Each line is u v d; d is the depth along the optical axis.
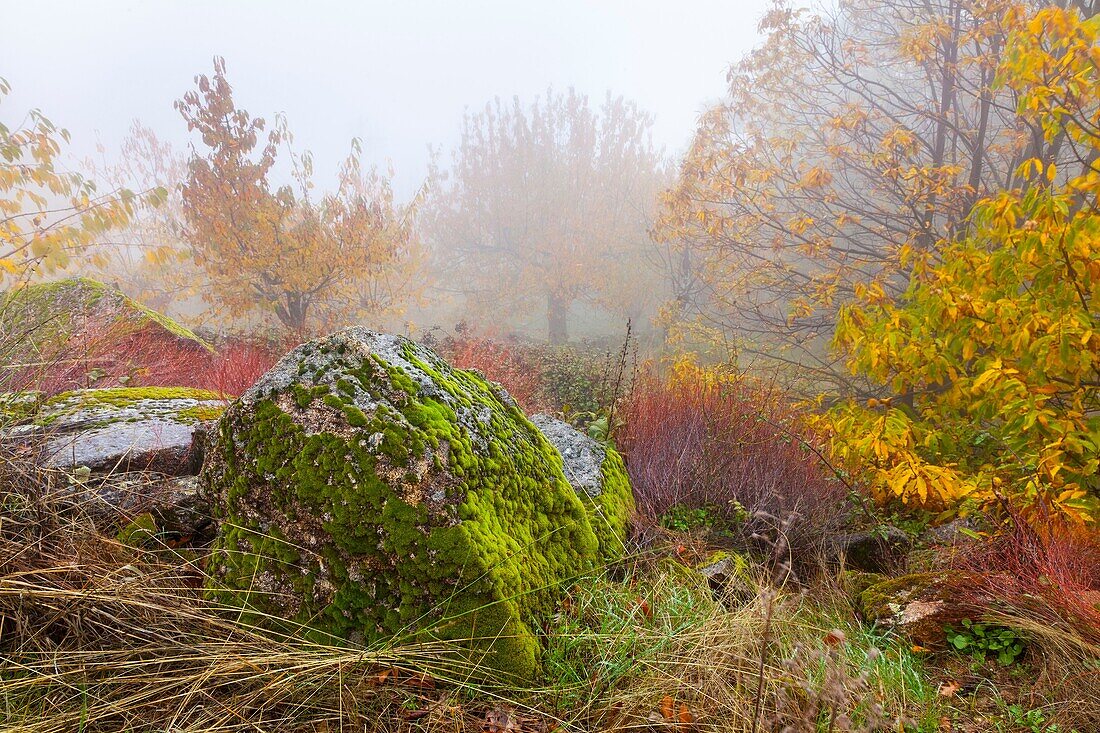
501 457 2.13
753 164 8.29
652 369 7.25
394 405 1.90
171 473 2.55
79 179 5.70
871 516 3.31
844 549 3.09
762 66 8.48
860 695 1.69
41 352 3.39
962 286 3.86
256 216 11.27
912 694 1.82
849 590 2.65
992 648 2.09
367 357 1.97
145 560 1.94
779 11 7.92
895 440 3.60
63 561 1.73
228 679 1.57
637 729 1.64
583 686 1.74
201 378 4.76
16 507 1.86
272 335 9.10
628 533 2.90
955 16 7.02
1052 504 2.82
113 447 2.49
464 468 1.90
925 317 3.94
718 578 2.46
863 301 5.21
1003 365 3.54
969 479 3.44
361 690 1.61
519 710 1.65
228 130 11.18
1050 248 3.29
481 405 2.31
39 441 2.25
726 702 1.69
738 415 3.97
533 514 2.20
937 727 1.70
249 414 1.91
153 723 1.44
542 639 1.88
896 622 2.28
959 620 2.21
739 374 5.39
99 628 1.65
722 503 3.41
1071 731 1.67
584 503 2.74
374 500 1.75
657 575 2.44
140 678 1.50
